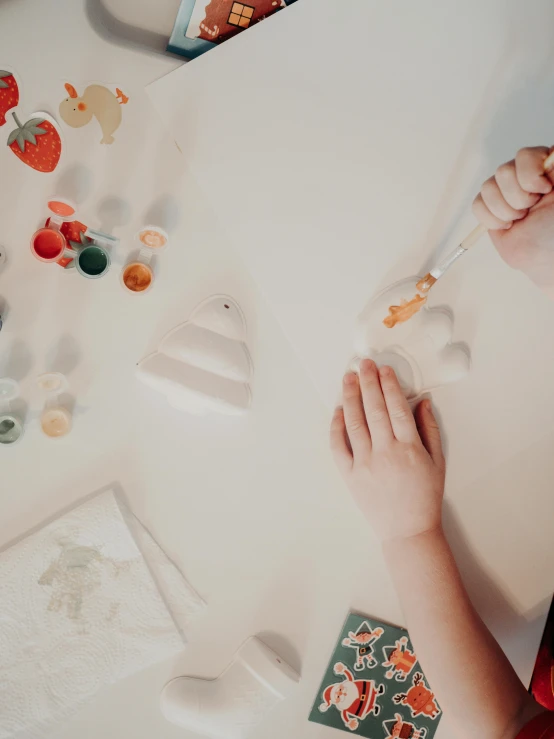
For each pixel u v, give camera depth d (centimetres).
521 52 72
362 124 71
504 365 74
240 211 70
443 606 69
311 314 72
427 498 70
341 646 74
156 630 71
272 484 74
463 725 68
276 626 74
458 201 72
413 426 70
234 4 69
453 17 71
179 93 69
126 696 71
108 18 69
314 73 70
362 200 72
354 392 72
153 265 71
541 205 62
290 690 74
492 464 75
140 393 71
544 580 77
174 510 72
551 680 80
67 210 67
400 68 71
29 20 66
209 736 73
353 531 75
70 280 70
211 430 73
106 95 68
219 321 71
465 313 74
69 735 70
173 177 70
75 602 70
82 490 71
